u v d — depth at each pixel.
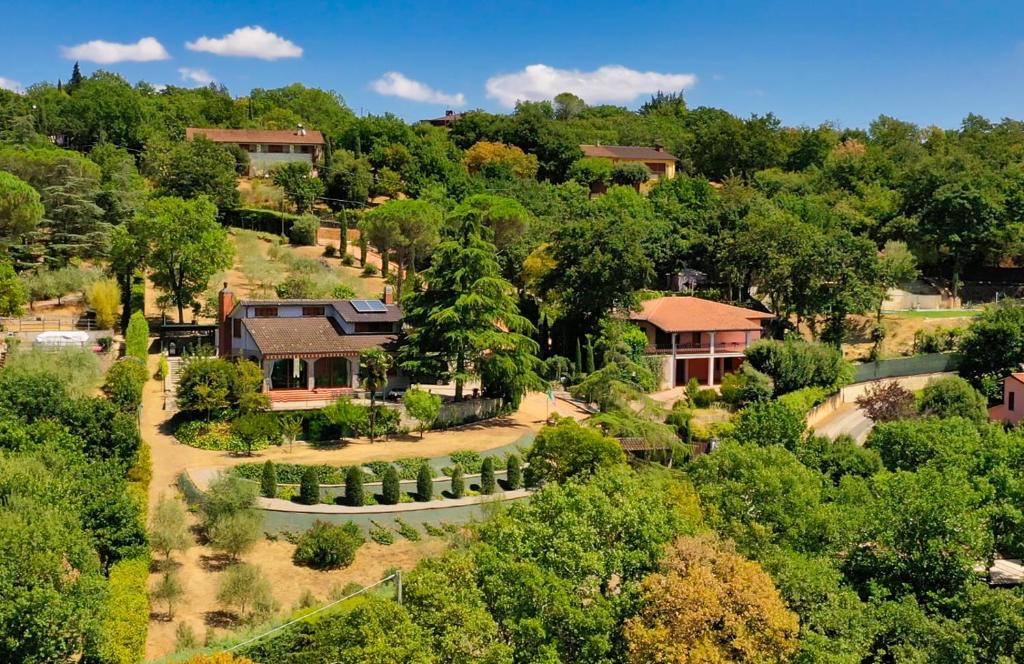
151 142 152.00
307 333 78.00
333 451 66.38
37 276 92.81
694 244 125.31
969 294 135.88
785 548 47.16
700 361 101.12
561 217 138.38
